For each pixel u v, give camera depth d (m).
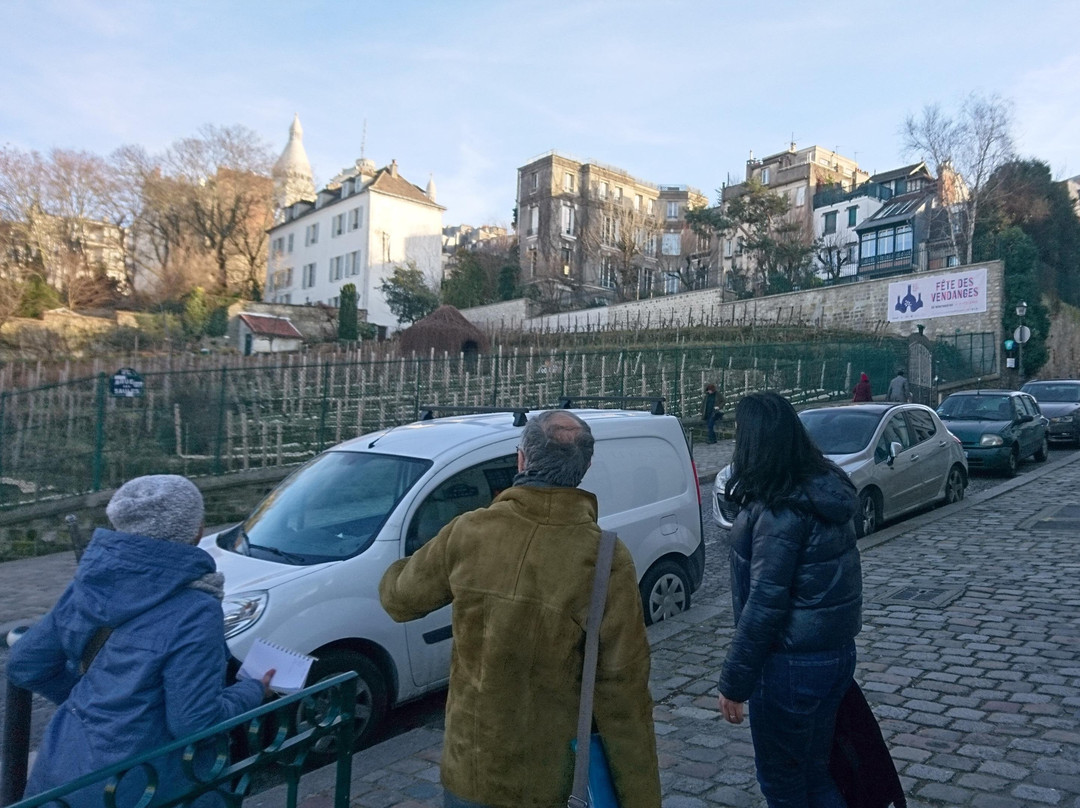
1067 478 13.59
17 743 2.51
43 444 13.72
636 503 6.35
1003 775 3.71
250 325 44.94
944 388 28.53
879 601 6.77
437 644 4.98
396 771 4.17
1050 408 19.11
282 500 5.45
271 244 69.00
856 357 27.92
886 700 4.71
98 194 53.88
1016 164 44.41
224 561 4.95
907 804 3.52
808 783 2.82
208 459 14.45
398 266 60.00
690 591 6.75
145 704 2.19
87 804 2.16
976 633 5.80
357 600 4.62
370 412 18.97
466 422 5.87
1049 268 38.97
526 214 67.88
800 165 64.56
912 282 34.62
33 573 10.68
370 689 4.63
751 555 2.81
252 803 3.86
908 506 10.45
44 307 42.94
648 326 39.78
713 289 41.94
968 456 14.47
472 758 2.14
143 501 2.29
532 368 23.27
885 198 60.19
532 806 2.11
